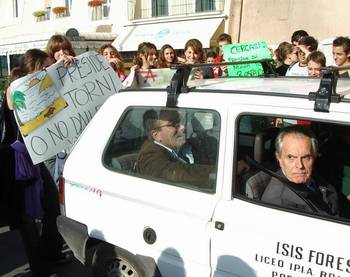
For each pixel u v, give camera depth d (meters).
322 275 2.23
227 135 2.55
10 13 22.97
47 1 20.00
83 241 3.14
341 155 2.70
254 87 2.70
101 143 3.13
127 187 2.93
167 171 2.82
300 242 2.28
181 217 2.66
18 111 3.65
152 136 2.91
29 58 3.96
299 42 5.76
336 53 5.05
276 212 2.42
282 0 11.20
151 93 2.93
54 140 3.78
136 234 2.88
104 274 3.12
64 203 3.29
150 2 14.86
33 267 3.94
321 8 10.54
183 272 2.67
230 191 2.53
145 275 2.88
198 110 2.68
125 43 14.02
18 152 3.75
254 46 5.70
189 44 6.14
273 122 2.55
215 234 2.53
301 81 2.95
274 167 2.64
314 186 2.61
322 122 2.34
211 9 13.02
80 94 3.94
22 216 3.83
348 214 2.45
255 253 2.41
